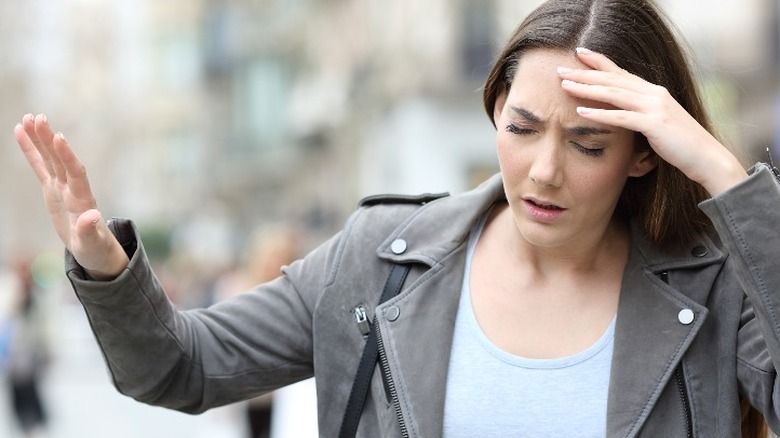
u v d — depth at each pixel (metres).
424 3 24.69
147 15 79.75
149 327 3.05
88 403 23.34
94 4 65.88
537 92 2.88
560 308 3.09
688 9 20.81
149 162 77.12
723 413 3.03
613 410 2.95
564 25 2.92
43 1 53.44
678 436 3.00
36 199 63.03
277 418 8.12
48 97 60.97
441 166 24.53
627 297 3.09
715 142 2.90
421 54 24.66
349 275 3.20
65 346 34.72
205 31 66.00
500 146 2.96
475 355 3.05
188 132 76.69
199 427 18.94
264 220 57.41
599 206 2.96
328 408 3.18
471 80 24.22
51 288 45.72
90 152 71.69
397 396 3.02
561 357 3.03
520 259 3.14
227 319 3.24
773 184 2.84
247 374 3.23
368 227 3.26
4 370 16.98
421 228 3.22
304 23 42.66
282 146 51.19
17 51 52.72
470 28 24.25
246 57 54.91
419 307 3.11
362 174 32.16
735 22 20.31
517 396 2.99
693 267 3.12
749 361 3.01
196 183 73.75
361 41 30.45
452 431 2.99
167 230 69.81
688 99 3.13
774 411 2.94
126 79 73.19
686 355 3.05
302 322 3.25
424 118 24.50
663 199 3.13
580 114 2.83
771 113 18.05
